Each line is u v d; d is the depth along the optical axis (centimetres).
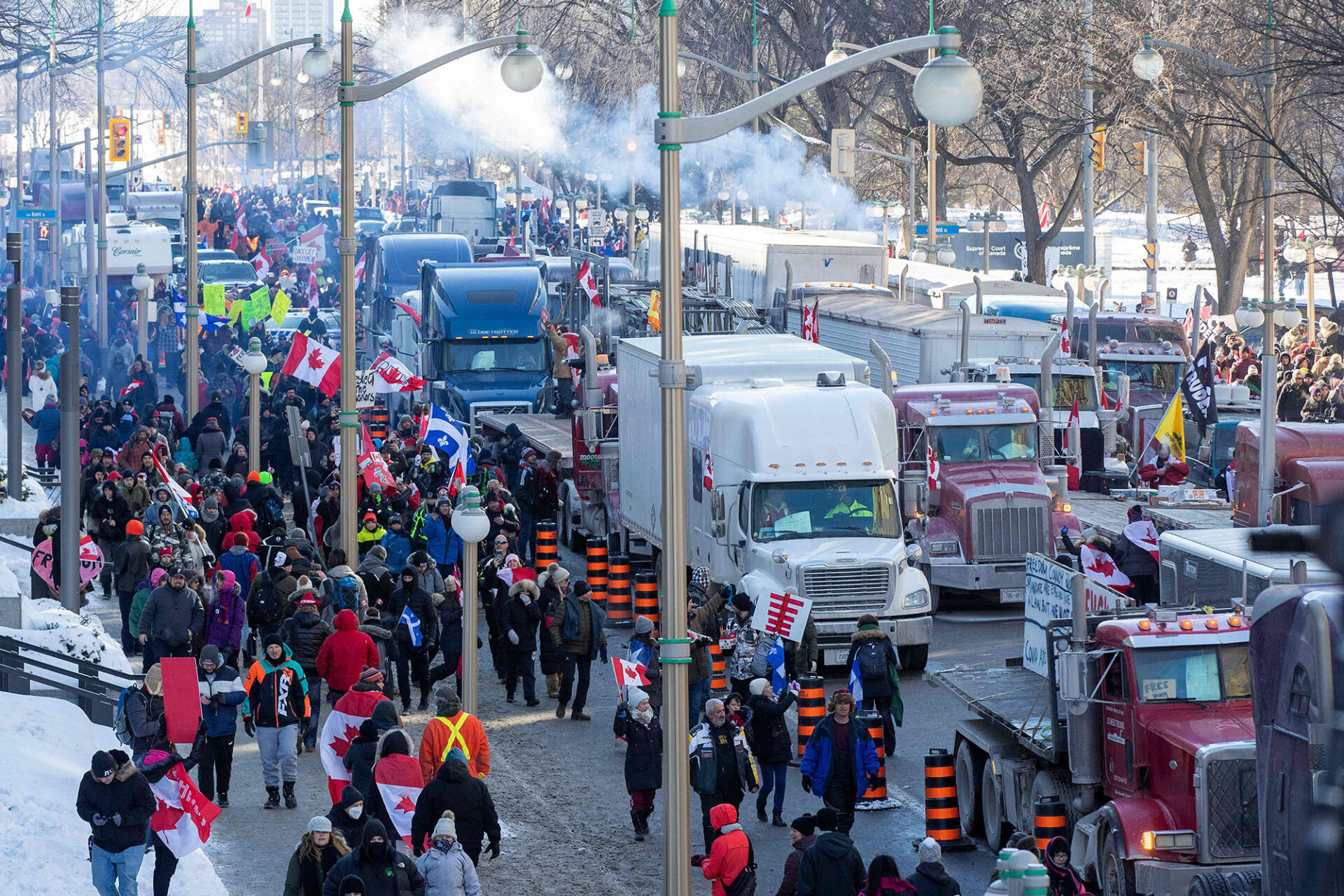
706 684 5925
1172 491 7650
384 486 8469
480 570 7675
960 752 5234
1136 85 14538
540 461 9662
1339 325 16250
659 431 8038
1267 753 2675
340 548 7031
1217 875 3903
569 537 9819
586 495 9412
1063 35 15200
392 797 4425
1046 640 4650
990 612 8212
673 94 3428
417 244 16375
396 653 6212
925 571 8050
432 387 13475
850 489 7169
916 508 7669
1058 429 9912
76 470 7225
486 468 9394
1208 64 13512
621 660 5234
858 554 6919
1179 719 4188
